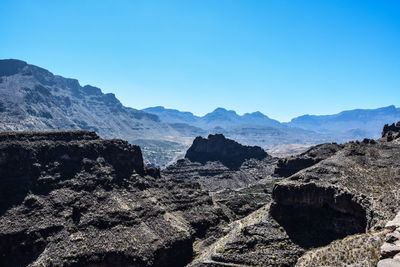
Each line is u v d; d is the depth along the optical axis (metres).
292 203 105.38
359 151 120.94
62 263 95.50
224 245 101.25
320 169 112.44
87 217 111.19
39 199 114.56
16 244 100.00
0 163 114.62
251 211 168.50
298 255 93.25
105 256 99.75
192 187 165.62
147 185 144.00
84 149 137.75
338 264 70.50
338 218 97.12
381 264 41.75
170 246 112.69
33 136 131.25
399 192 87.00
